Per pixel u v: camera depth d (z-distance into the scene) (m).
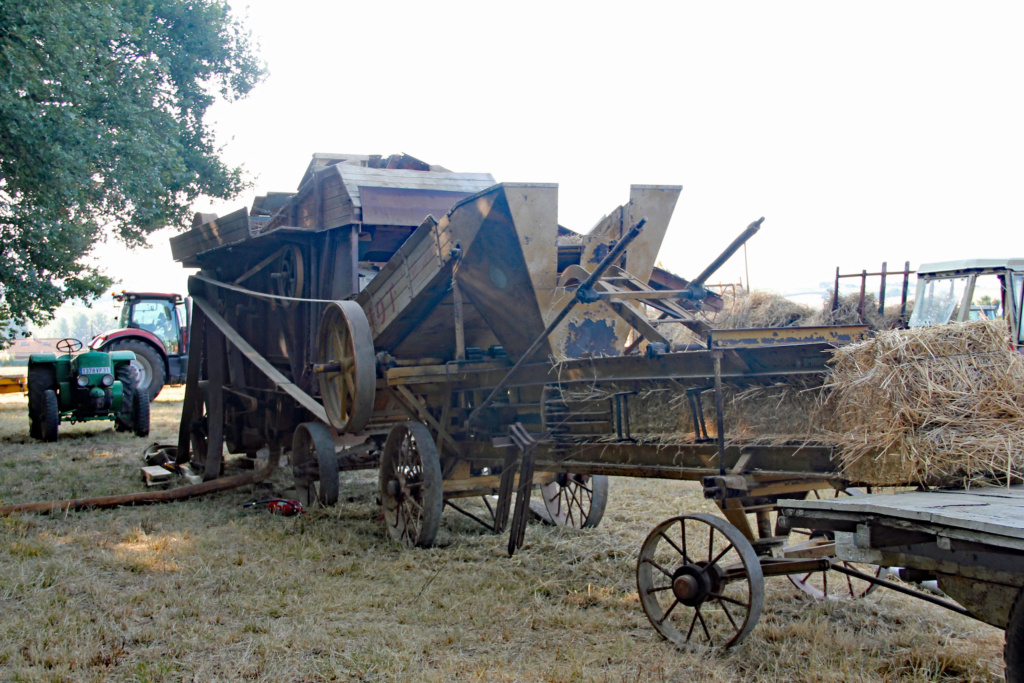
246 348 7.76
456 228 4.98
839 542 2.90
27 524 6.10
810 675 3.25
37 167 9.91
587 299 3.97
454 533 6.11
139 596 4.31
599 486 6.09
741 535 3.50
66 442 11.80
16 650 3.50
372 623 3.97
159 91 16.77
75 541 5.59
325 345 6.53
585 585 4.64
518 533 5.21
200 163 18.42
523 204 4.69
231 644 3.67
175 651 3.56
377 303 6.13
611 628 3.90
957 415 3.00
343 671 3.35
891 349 3.09
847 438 3.19
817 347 3.42
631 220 5.38
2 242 10.65
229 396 9.40
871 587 4.38
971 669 3.29
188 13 17.97
